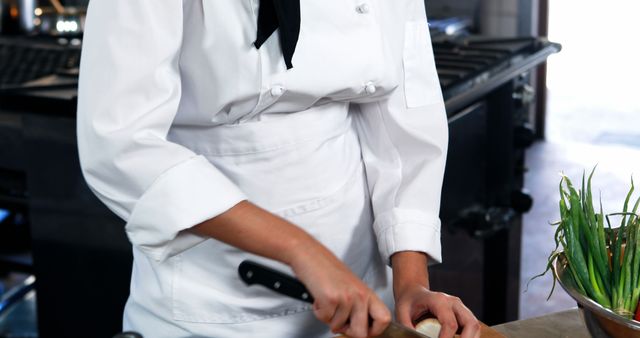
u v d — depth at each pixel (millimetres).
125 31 1121
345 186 1342
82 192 2137
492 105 2406
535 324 1363
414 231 1362
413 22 1391
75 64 2602
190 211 1134
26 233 2793
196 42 1190
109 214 2123
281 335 1343
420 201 1395
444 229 2197
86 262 2193
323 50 1234
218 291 1307
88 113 1138
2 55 2740
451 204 2221
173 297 1308
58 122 2104
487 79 2215
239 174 1279
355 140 1404
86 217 2156
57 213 2191
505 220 2393
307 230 1313
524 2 3861
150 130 1145
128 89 1126
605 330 1120
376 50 1278
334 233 1335
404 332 1114
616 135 5215
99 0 1130
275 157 1274
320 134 1299
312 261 1111
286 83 1219
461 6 3889
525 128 2539
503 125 2438
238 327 1322
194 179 1144
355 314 1103
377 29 1284
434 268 2209
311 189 1299
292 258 1121
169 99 1151
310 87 1233
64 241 2203
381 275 1469
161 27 1131
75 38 3033
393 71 1326
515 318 2744
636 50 6629
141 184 1146
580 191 1249
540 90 5043
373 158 1415
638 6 7504
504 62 2412
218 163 1286
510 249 2611
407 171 1407
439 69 2279
